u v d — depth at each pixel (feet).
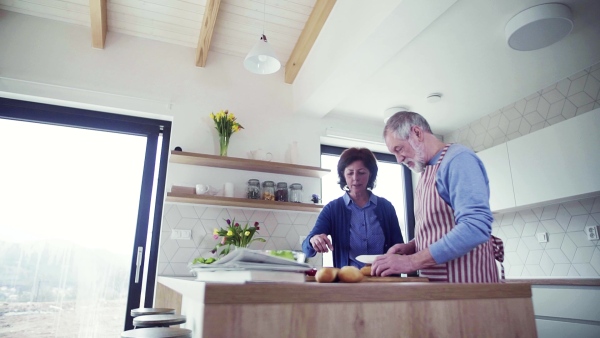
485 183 3.62
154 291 8.57
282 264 2.19
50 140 8.95
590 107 8.80
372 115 11.65
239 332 1.74
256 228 8.83
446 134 13.07
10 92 8.34
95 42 9.07
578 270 8.70
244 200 8.90
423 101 10.66
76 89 8.80
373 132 12.05
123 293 8.64
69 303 8.19
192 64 10.09
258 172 9.96
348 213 6.52
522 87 9.84
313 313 1.91
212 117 9.57
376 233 6.32
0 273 7.83
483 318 2.36
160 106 9.48
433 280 3.95
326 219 6.50
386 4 6.52
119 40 9.53
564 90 9.38
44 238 8.34
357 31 7.52
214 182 9.44
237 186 9.64
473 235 3.21
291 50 10.78
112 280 8.63
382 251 6.23
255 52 7.57
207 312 1.70
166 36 9.86
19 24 8.76
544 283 8.02
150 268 8.88
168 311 4.76
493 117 11.27
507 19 7.21
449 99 10.50
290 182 10.26
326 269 2.63
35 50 8.73
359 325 2.00
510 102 10.68
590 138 7.95
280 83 10.94
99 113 9.27
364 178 6.47
